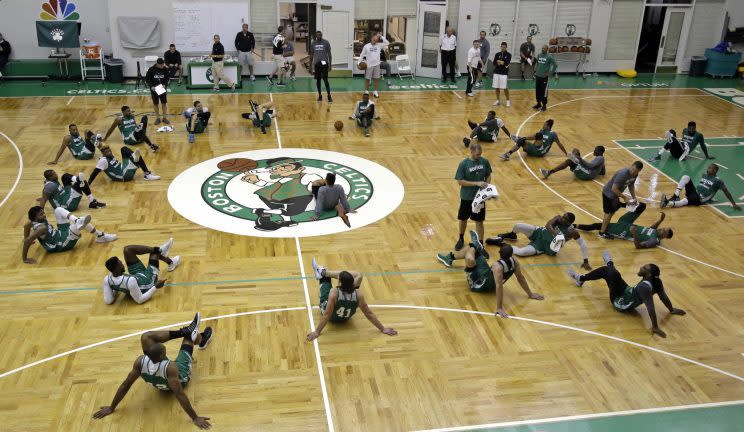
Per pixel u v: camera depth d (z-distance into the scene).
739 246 12.38
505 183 15.04
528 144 16.61
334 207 13.06
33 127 17.53
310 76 24.50
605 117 20.62
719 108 22.12
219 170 15.01
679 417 7.88
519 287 10.66
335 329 9.38
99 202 13.05
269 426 7.49
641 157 17.09
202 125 17.48
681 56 27.25
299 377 8.34
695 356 9.05
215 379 8.23
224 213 12.90
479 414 7.82
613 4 25.83
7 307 9.57
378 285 10.56
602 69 26.95
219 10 22.75
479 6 24.86
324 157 16.11
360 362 8.67
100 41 23.12
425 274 10.95
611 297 10.09
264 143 16.95
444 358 8.82
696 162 16.84
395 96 22.28
